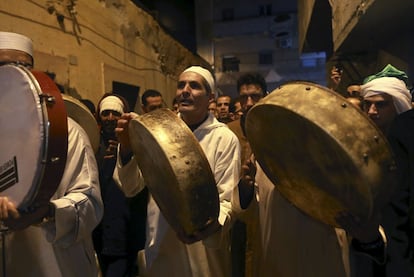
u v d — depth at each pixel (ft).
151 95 13.03
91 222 5.45
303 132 4.36
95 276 6.02
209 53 64.44
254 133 5.45
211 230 5.41
